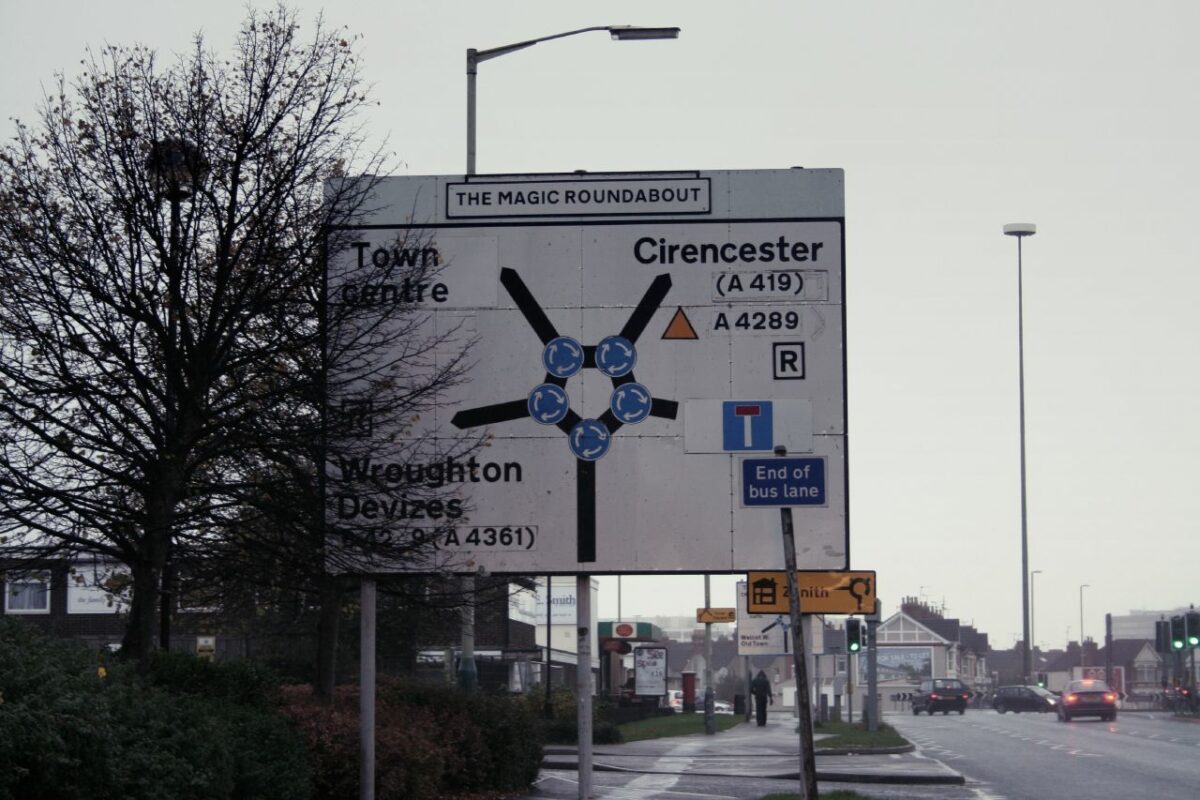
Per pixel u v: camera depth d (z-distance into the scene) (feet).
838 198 62.03
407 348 60.64
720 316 61.77
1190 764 105.91
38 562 57.16
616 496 61.21
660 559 61.00
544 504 61.11
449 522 60.90
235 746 49.44
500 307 61.82
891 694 465.06
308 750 57.31
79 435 54.90
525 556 61.05
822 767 100.37
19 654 40.40
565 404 61.57
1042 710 277.44
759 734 149.28
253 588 67.21
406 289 61.11
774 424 61.16
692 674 221.25
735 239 62.03
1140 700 356.38
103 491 57.36
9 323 53.88
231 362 57.06
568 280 62.03
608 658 230.68
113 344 55.06
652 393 61.52
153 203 56.03
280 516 56.59
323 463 57.36
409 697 74.02
